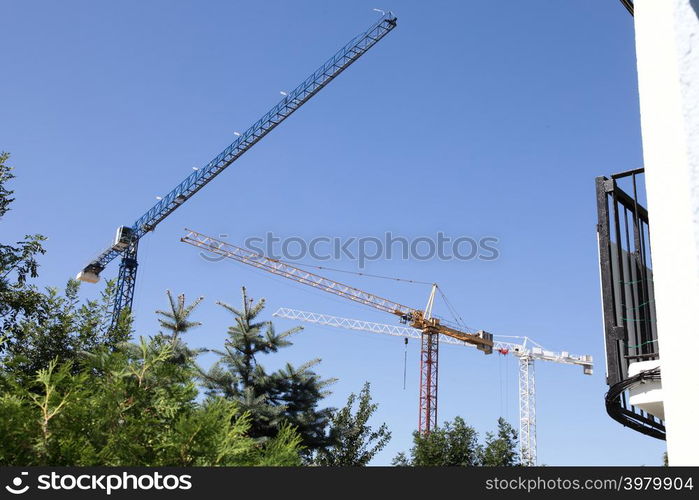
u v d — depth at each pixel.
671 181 2.90
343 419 25.66
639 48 3.31
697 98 2.82
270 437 21.61
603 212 6.64
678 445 2.72
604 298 6.37
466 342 98.50
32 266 14.31
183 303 24.80
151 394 4.62
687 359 2.71
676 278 2.81
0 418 3.87
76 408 4.14
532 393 105.69
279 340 24.42
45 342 11.70
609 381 6.16
